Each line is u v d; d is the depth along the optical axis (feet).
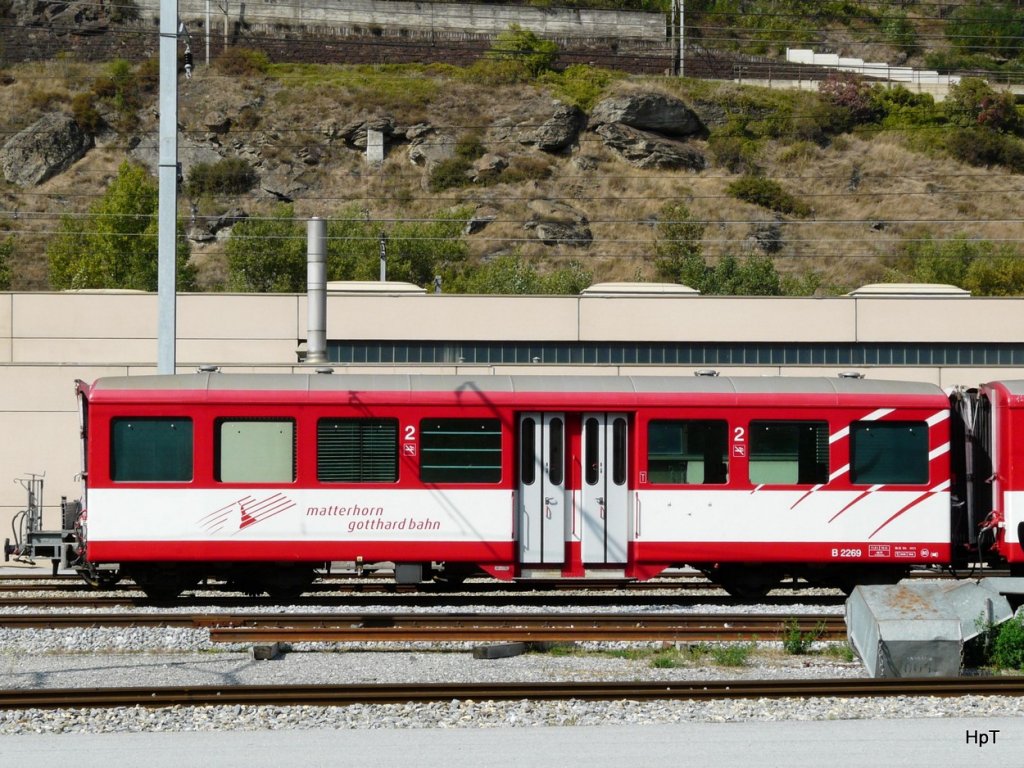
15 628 152.05
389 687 111.55
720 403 181.37
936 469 182.19
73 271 617.62
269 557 176.76
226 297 337.93
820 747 95.61
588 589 203.00
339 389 179.32
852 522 180.96
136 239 602.03
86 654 139.54
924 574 212.64
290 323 338.13
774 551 180.55
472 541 179.22
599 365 287.28
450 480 179.42
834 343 347.77
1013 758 92.73
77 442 266.16
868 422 182.19
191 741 97.35
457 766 89.81
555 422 181.98
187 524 176.24
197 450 176.76
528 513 181.06
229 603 180.65
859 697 113.50
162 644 143.02
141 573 181.57
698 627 149.69
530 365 285.23
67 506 193.06
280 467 177.99
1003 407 182.50
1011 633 130.62
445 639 144.87
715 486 180.65
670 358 345.92
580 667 132.26
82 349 339.77
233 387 178.40
